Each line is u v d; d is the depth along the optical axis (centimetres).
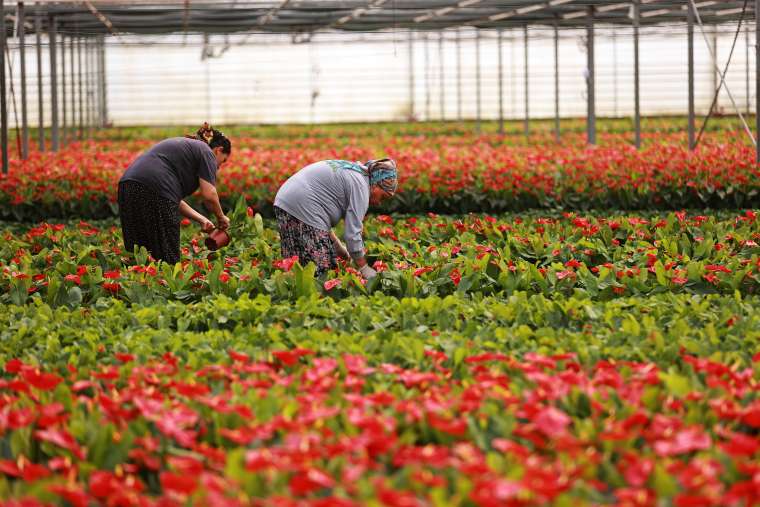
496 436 494
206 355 671
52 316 819
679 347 655
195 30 3688
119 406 520
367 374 604
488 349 675
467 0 2753
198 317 809
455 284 971
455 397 545
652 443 474
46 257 1134
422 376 562
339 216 1021
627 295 943
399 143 3869
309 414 484
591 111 3147
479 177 1986
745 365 623
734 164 1941
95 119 5194
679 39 5484
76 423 500
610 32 4984
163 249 1124
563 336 718
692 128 2589
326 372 564
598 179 1948
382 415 510
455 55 5769
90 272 1027
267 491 425
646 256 1045
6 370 621
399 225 1476
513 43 5297
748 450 431
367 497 411
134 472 485
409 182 1981
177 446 500
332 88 5750
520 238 1222
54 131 3164
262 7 2778
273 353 613
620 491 410
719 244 1159
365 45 5722
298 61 5697
